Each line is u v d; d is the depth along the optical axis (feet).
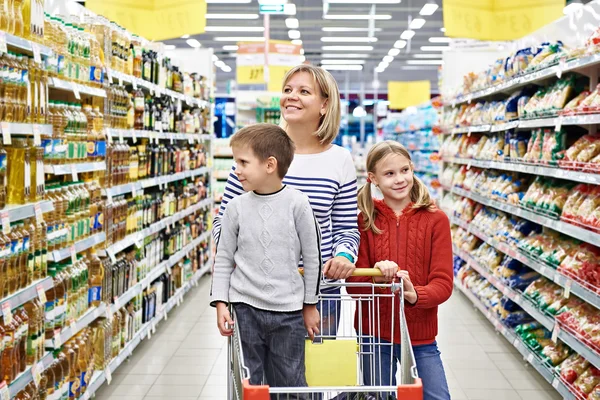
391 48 72.49
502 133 20.42
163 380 14.67
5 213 8.54
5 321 8.50
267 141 6.84
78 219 12.08
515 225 17.78
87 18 14.55
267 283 6.94
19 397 9.41
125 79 15.19
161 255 19.25
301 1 50.72
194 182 25.45
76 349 11.81
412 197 8.80
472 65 27.35
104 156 13.52
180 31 25.16
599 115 11.74
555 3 24.22
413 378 5.98
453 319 20.30
